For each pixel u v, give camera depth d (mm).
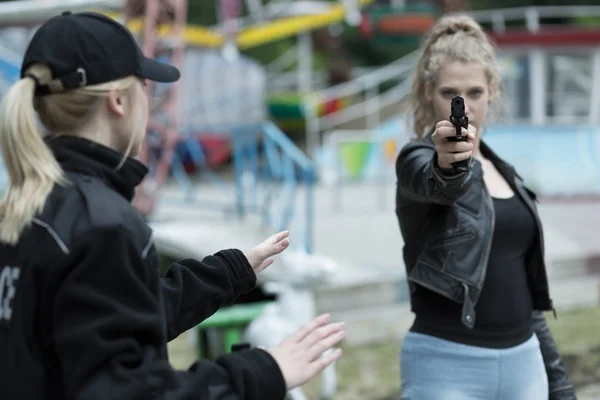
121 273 1558
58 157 1690
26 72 1724
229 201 10875
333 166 13883
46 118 1743
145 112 1811
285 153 7793
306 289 4758
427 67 2744
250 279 2023
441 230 2545
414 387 2631
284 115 17000
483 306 2564
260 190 11922
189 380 1572
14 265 1611
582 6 25719
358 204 10953
